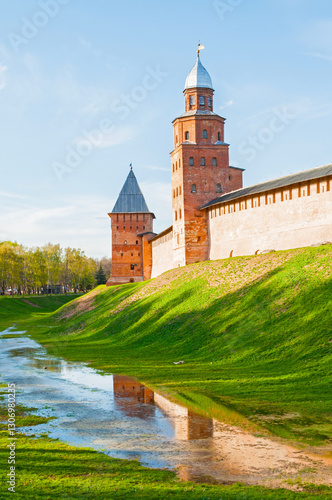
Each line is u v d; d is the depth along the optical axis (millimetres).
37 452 14133
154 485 11625
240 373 24453
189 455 13703
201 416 17641
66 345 42969
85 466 12945
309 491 11172
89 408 19531
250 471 12445
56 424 17297
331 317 26578
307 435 15000
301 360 24016
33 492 11172
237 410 18125
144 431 16125
